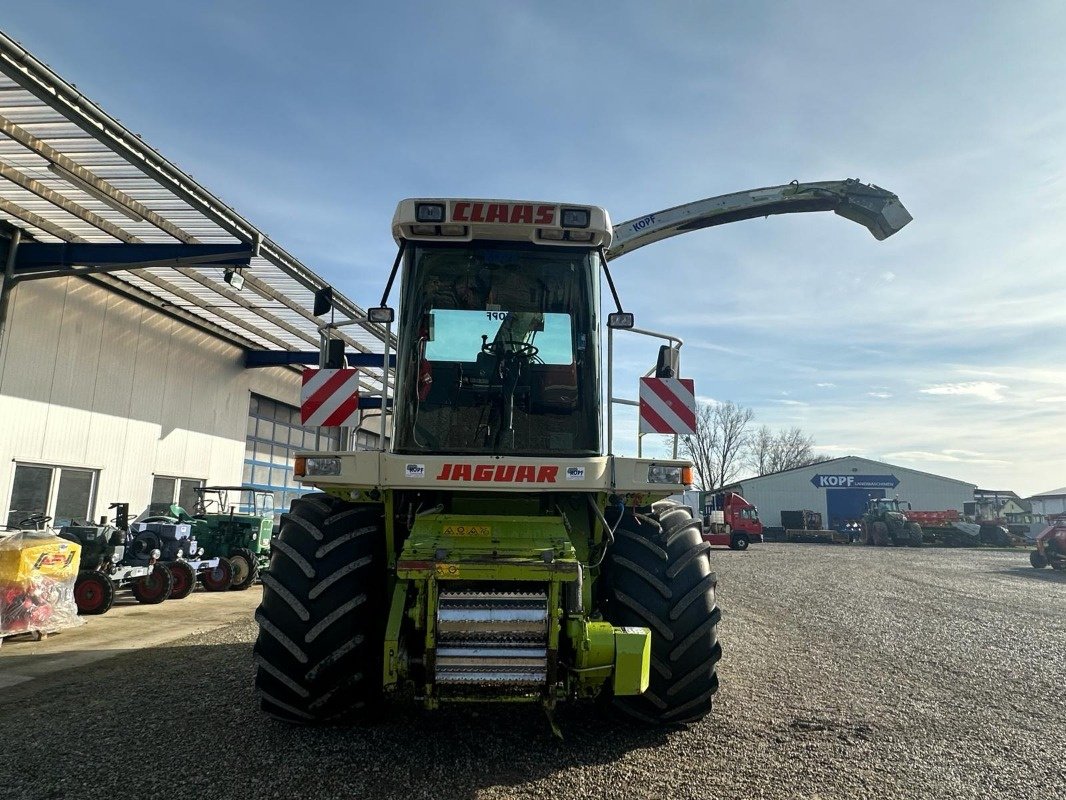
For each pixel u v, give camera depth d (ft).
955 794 10.66
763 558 75.31
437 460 12.10
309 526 12.67
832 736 13.26
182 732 12.77
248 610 31.40
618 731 13.00
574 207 13.64
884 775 11.35
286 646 11.69
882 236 38.11
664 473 12.56
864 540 124.57
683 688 12.39
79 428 39.78
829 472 163.53
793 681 17.74
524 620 10.61
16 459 35.76
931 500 160.15
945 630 26.84
